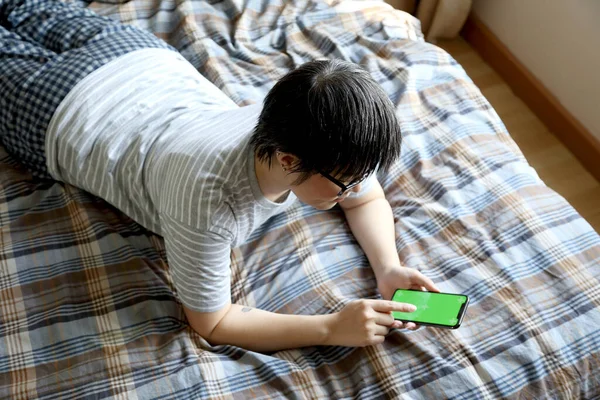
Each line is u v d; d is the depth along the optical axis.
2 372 1.09
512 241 1.21
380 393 1.04
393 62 1.56
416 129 1.42
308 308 1.16
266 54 1.61
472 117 1.45
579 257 1.18
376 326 1.06
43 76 1.27
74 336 1.13
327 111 0.82
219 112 1.20
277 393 1.05
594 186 1.78
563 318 1.10
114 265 1.22
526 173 1.33
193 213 0.99
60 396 1.05
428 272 1.19
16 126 1.30
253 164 1.00
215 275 1.04
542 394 1.04
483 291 1.14
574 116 1.83
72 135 1.23
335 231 1.27
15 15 1.42
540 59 1.91
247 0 1.71
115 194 1.24
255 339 1.10
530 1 1.90
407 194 1.33
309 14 1.68
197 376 1.06
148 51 1.34
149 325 1.14
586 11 1.70
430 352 1.06
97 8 1.68
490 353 1.07
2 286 1.20
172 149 1.10
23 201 1.33
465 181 1.32
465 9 2.05
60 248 1.25
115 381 1.07
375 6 1.74
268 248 1.25
